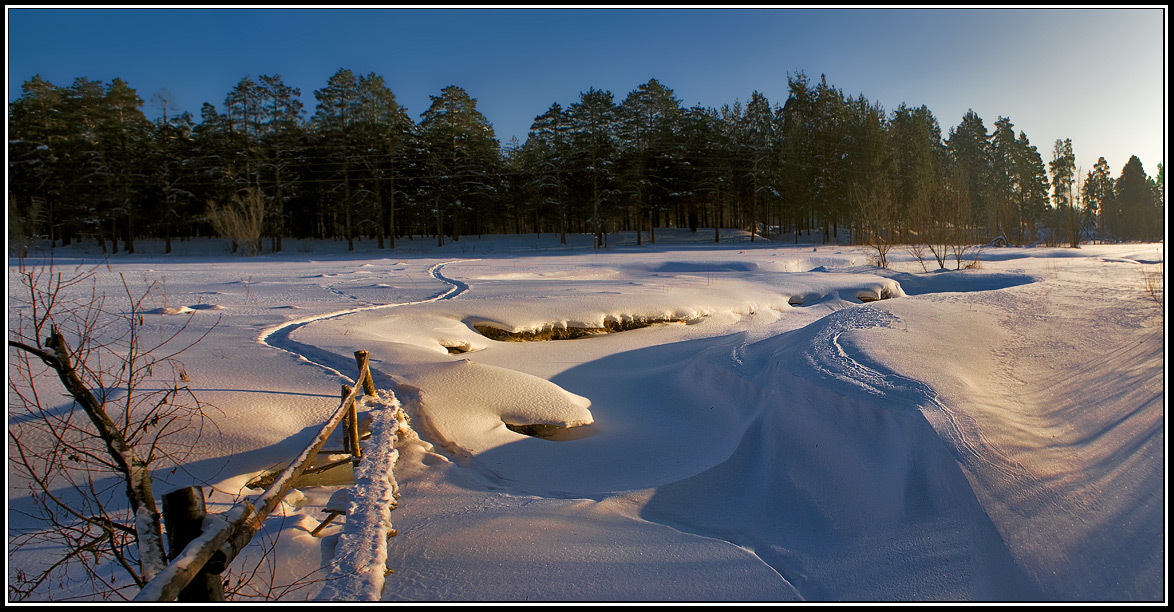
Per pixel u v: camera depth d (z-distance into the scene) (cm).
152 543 214
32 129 4641
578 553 428
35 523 407
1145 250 3444
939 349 721
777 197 5734
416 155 5434
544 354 1152
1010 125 6831
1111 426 490
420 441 619
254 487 502
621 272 2380
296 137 5294
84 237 5278
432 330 1157
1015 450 467
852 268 2745
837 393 578
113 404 573
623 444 713
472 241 5584
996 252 3519
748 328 1423
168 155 4972
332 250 5044
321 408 645
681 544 453
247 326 1072
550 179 5359
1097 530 377
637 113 5778
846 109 6022
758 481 593
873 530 459
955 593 369
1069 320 860
